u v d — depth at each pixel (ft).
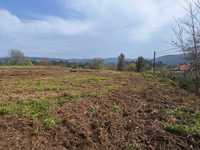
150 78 54.85
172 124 24.94
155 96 34.94
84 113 24.90
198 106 31.17
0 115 21.98
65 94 30.96
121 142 21.16
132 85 43.29
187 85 35.86
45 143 19.02
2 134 19.02
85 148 19.54
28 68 81.82
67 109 25.21
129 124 24.18
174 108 30.01
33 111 23.47
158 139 22.25
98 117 24.57
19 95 29.73
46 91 33.19
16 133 19.44
